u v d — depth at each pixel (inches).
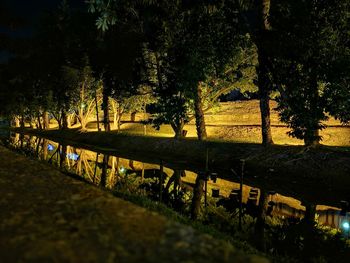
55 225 172.9
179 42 1181.1
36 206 202.1
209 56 1139.9
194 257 143.0
